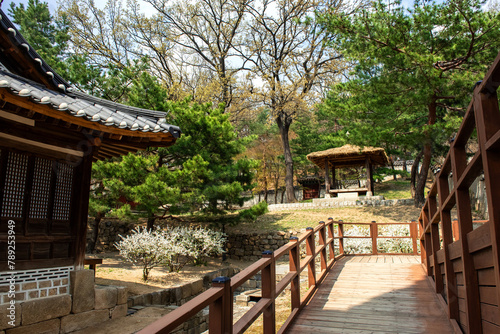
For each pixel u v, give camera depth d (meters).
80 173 5.24
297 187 28.50
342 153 17.30
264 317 2.99
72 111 4.13
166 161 12.67
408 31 10.68
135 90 11.54
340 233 8.19
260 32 23.77
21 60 4.64
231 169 12.55
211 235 11.52
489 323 2.21
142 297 7.01
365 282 5.34
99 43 20.03
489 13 9.77
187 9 22.34
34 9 18.47
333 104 13.19
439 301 4.07
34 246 4.60
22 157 4.55
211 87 20.77
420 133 11.54
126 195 10.37
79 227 5.13
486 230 2.11
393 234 10.89
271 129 30.50
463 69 11.10
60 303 4.72
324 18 11.64
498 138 1.71
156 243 9.08
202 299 1.82
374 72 12.14
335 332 3.35
